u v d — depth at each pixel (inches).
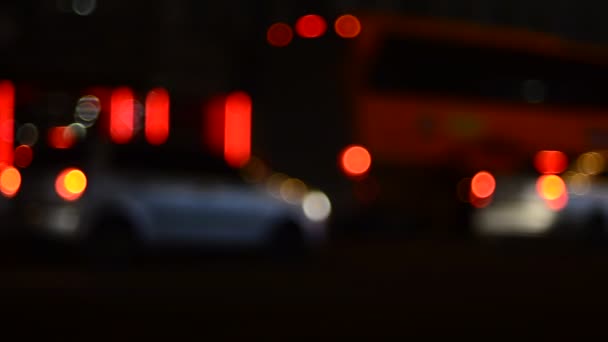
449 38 948.0
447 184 941.2
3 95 1101.7
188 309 447.5
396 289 539.8
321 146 888.9
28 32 1237.1
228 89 1148.5
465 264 687.1
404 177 913.5
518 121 998.4
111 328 387.9
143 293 498.6
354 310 455.8
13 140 847.7
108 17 1288.1
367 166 883.4
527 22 1544.0
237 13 1289.4
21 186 559.8
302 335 379.6
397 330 397.4
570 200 815.1
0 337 361.1
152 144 601.9
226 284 548.4
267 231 658.2
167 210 593.3
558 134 1027.9
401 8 1370.6
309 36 901.2
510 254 780.0
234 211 633.6
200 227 613.3
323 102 891.4
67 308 440.1
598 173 860.0
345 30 884.6
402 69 916.6
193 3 1317.7
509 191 831.1
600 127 1056.2
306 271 628.1
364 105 886.4
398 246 834.2
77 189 555.2
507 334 391.2
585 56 1052.5
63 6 1268.5
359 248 805.9
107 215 568.1
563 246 865.5
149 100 1089.4
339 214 888.3
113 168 576.4
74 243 555.8
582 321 431.5
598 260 741.3
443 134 940.0
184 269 622.5
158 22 1306.6
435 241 894.4
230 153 941.8
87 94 1158.3
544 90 1020.5
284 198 669.3
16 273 566.6
